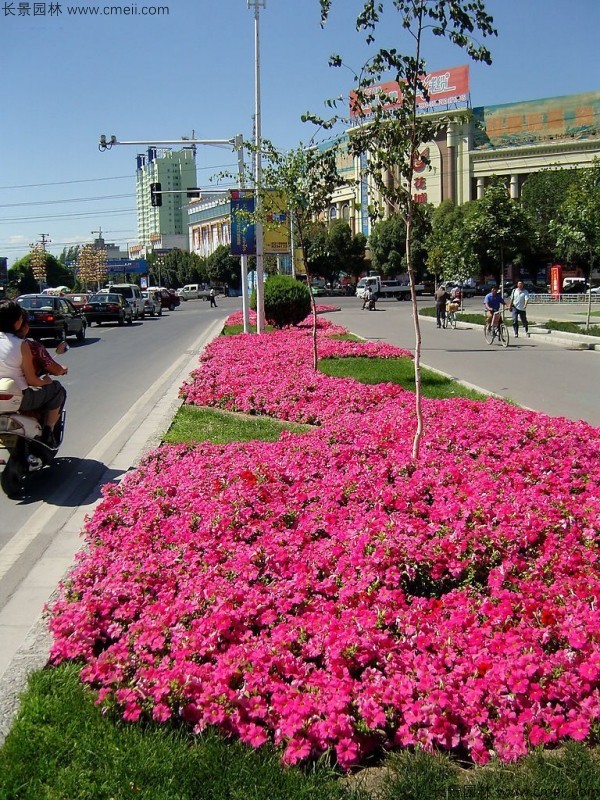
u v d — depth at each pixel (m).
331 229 84.31
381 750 3.29
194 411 12.02
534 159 98.12
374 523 5.42
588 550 5.06
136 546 5.26
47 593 5.17
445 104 90.56
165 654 3.88
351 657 3.76
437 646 3.87
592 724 3.30
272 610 4.26
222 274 107.06
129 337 31.25
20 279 109.44
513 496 6.06
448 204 83.75
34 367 7.68
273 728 3.34
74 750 3.19
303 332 25.94
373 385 12.99
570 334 26.39
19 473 7.54
